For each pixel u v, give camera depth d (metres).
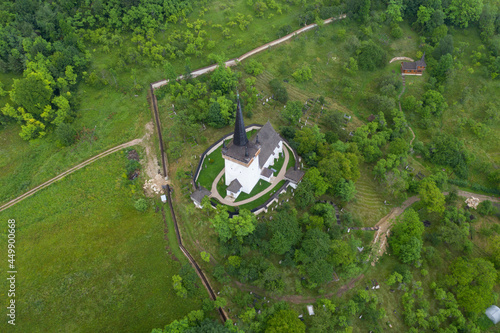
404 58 152.88
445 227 95.81
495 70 143.00
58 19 126.44
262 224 82.19
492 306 88.00
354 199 103.12
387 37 157.12
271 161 100.44
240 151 83.62
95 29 138.00
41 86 105.31
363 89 140.62
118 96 120.19
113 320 71.44
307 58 146.50
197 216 87.50
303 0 166.12
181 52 134.88
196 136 105.94
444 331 80.19
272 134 98.62
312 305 79.12
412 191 109.44
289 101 123.88
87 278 77.44
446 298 86.44
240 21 152.38
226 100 111.44
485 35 154.50
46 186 95.69
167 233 85.81
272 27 154.38
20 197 93.94
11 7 125.44
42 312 72.50
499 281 90.75
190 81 123.69
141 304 73.69
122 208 90.69
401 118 125.00
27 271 79.00
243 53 143.62
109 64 128.75
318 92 137.25
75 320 71.31
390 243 94.00
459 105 136.50
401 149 113.31
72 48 122.69
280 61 143.50
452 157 117.19
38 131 106.50
